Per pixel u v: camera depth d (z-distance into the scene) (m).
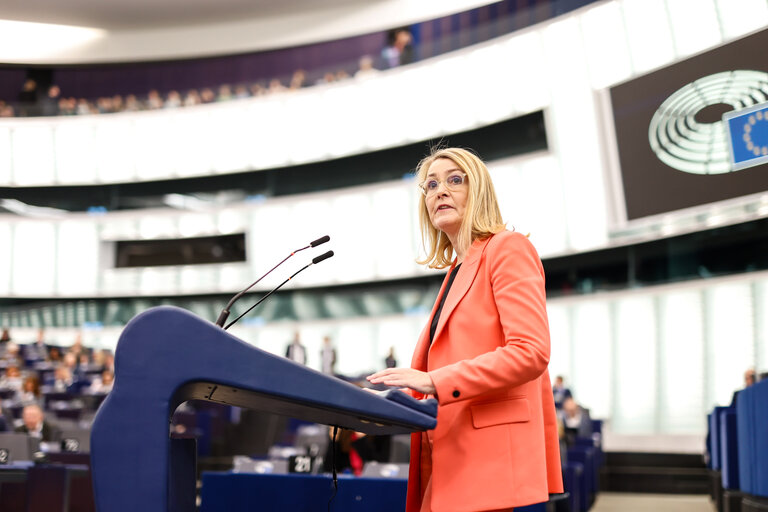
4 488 4.94
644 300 11.55
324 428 8.22
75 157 17.22
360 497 3.04
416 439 1.71
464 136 13.84
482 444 1.50
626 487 9.85
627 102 10.57
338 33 16.55
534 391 1.59
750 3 9.28
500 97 13.07
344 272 15.26
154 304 16.53
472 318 1.60
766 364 9.99
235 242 16.64
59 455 5.70
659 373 11.16
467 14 15.14
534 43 12.47
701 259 10.95
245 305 15.92
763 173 8.80
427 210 1.93
